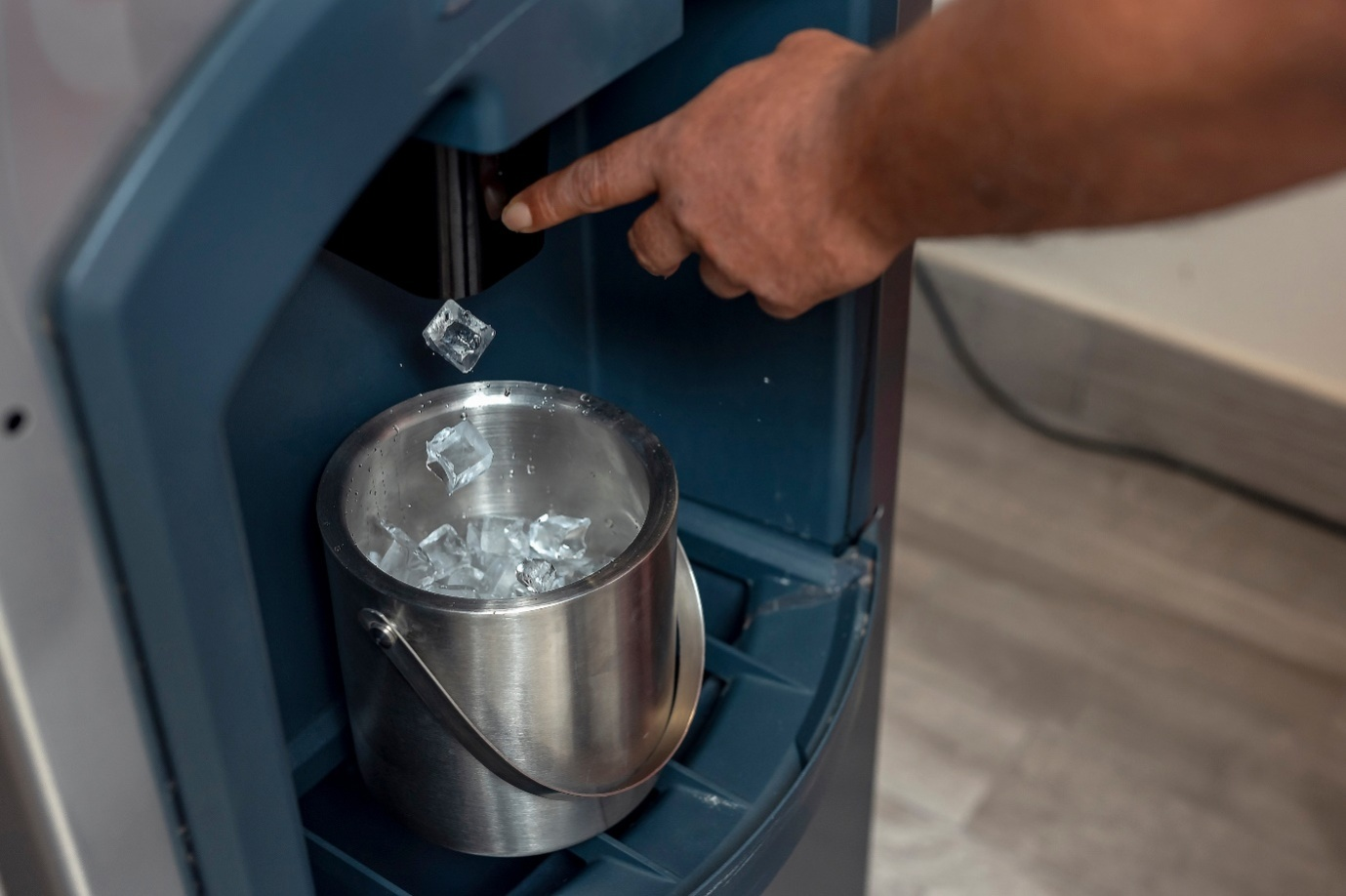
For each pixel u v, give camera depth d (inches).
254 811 17.2
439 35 14.8
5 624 13.5
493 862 25.2
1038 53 14.3
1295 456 60.2
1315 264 56.4
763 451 29.6
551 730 21.9
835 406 27.8
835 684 27.6
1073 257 63.1
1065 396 66.2
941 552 59.2
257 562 24.0
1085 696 52.4
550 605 20.2
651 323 29.3
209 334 13.9
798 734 26.6
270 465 23.5
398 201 20.1
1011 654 54.2
